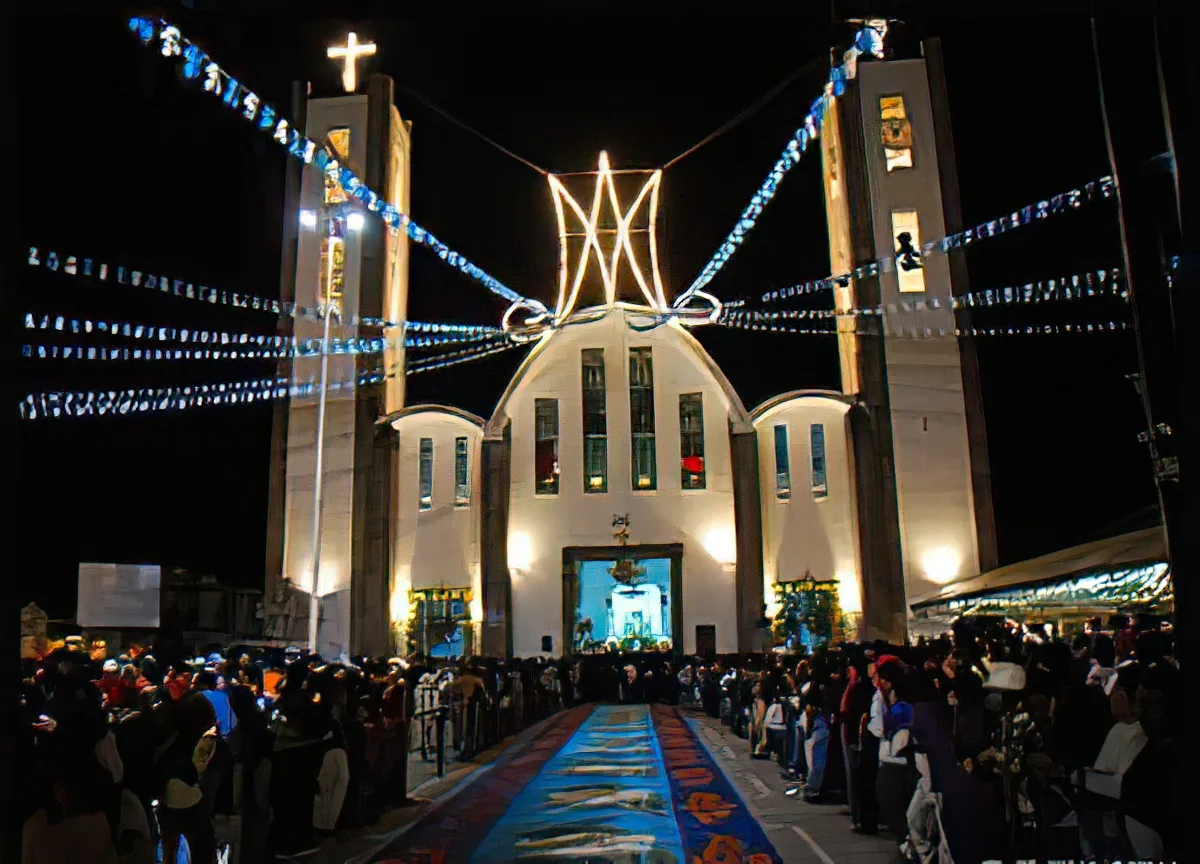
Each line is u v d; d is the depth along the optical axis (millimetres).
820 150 44156
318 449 31125
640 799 13250
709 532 39688
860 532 37031
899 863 9000
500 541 39000
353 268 40438
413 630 38719
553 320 41250
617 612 40531
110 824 6129
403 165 44719
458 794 14000
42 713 8383
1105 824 6719
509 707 22609
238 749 8797
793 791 13562
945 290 38406
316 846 10117
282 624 37406
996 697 7730
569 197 43406
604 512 40125
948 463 37062
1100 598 15586
